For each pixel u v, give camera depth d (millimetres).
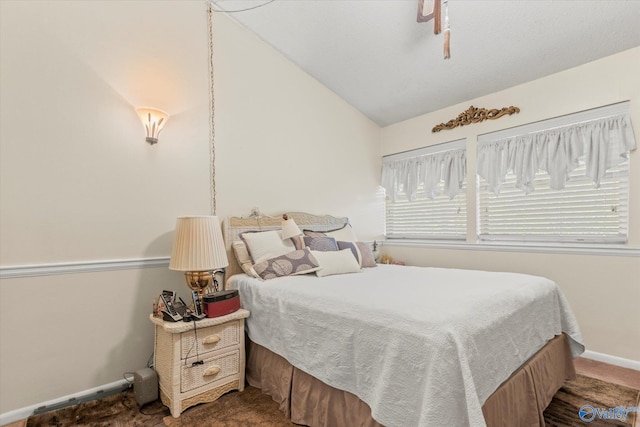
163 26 2438
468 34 2537
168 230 2438
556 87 2785
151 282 2342
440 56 2834
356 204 3980
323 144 3611
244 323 2219
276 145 3158
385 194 4336
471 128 3381
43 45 1935
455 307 1423
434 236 3779
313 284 2047
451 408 1117
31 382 1865
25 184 1866
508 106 3088
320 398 1643
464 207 3494
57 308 1960
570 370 2072
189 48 2578
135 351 2256
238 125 2871
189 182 2557
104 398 2016
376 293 1729
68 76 2020
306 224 3316
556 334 1988
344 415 1516
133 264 2250
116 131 2203
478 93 3248
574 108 2680
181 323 1863
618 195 2525
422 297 1602
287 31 2902
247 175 2924
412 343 1239
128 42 2268
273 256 2527
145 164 2330
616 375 2281
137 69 2305
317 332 1654
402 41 2768
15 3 1854
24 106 1868
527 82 2963
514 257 3008
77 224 2039
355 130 3994
